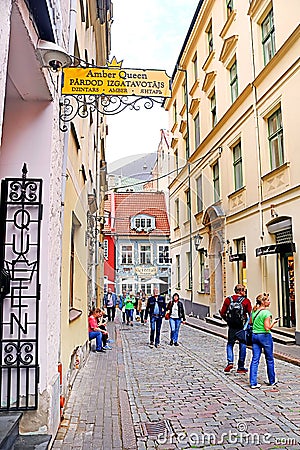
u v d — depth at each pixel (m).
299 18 9.79
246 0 12.92
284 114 10.42
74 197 6.23
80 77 4.18
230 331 7.09
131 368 7.45
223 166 14.73
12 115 3.79
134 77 4.20
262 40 12.12
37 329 3.49
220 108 15.38
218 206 13.16
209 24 17.05
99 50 12.27
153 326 10.48
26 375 3.42
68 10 4.81
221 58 14.98
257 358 6.01
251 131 12.45
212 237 13.18
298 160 9.75
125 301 16.53
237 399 5.29
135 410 4.85
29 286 3.56
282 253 11.02
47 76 3.53
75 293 7.12
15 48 3.05
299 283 9.50
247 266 12.58
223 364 7.80
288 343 9.49
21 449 3.05
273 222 10.98
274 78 10.98
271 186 11.12
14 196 3.60
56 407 3.89
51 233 3.82
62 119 4.30
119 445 3.71
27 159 3.74
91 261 10.02
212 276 15.00
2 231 3.56
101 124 15.87
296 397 5.34
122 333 13.51
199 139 17.91
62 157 4.59
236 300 7.14
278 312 10.97
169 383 6.24
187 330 14.18
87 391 5.72
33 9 2.87
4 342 3.46
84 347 8.05
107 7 10.13
